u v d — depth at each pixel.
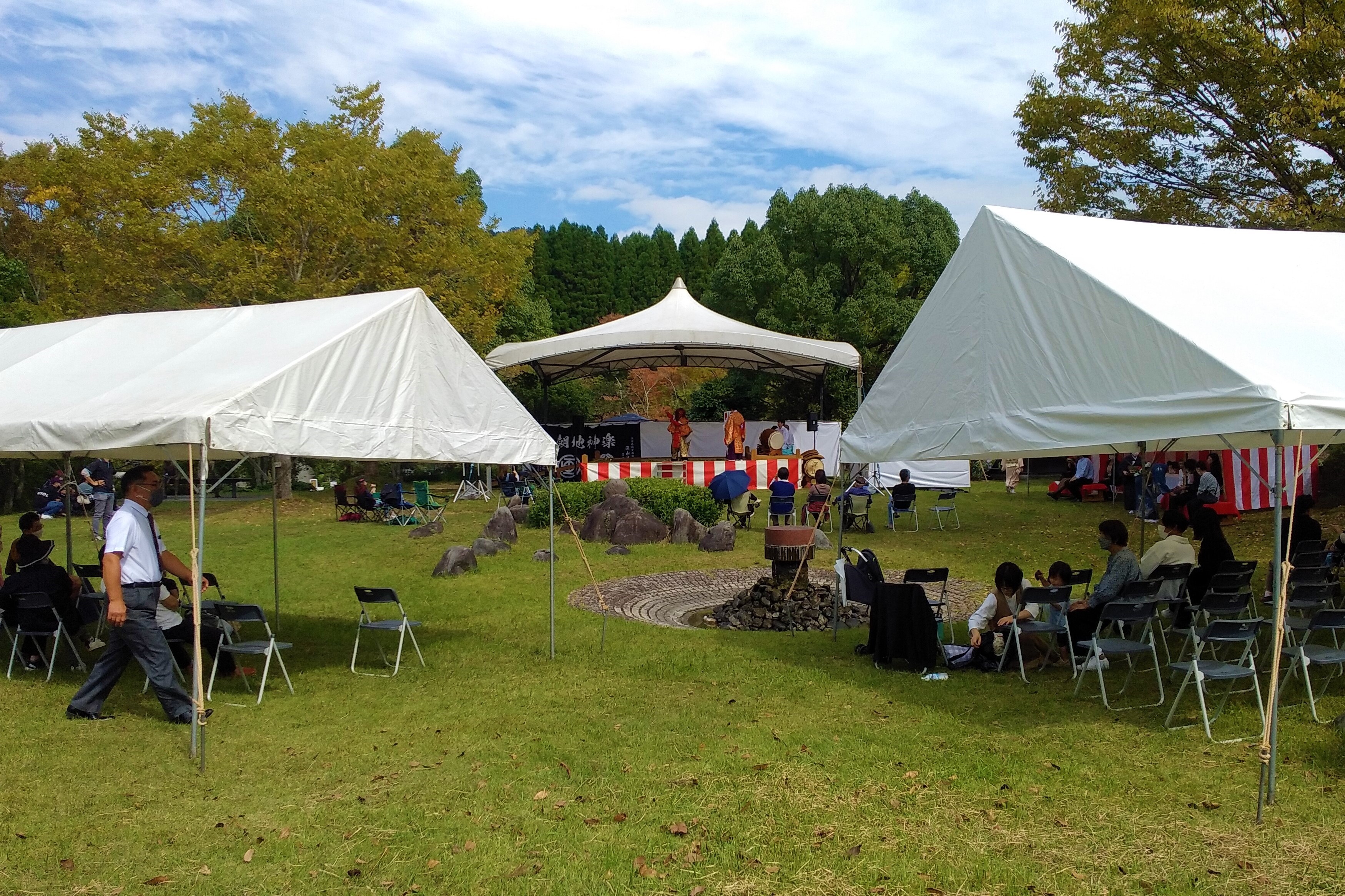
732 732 6.21
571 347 24.03
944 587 8.82
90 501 21.58
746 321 37.44
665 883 4.12
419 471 37.44
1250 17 16.38
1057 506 22.06
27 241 28.83
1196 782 5.17
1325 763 5.38
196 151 23.52
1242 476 19.50
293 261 24.02
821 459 23.72
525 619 10.38
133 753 5.82
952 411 7.75
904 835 4.57
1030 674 7.73
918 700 6.99
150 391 7.00
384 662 8.43
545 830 4.66
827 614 10.17
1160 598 7.97
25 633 7.70
